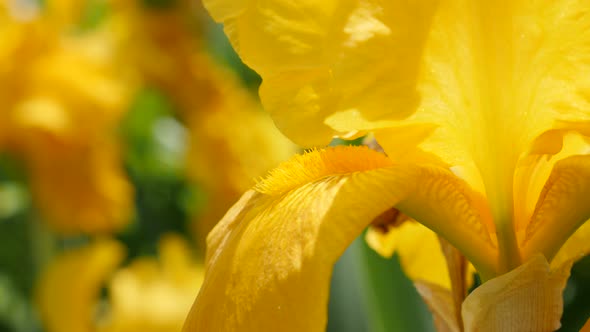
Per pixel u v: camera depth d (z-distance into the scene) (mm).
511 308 320
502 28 315
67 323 706
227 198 885
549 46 314
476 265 328
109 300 811
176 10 951
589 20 311
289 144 916
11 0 888
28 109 832
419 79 318
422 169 317
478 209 331
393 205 311
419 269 403
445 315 367
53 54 867
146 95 970
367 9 318
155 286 673
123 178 893
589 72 313
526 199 332
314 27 320
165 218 935
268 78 325
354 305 560
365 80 318
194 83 939
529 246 326
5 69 848
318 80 323
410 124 323
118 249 722
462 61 318
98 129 861
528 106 320
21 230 909
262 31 323
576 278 604
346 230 304
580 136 329
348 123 322
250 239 315
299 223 309
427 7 315
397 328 460
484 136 323
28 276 897
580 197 321
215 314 311
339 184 314
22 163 859
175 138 960
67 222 855
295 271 301
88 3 982
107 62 890
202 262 856
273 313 301
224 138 898
